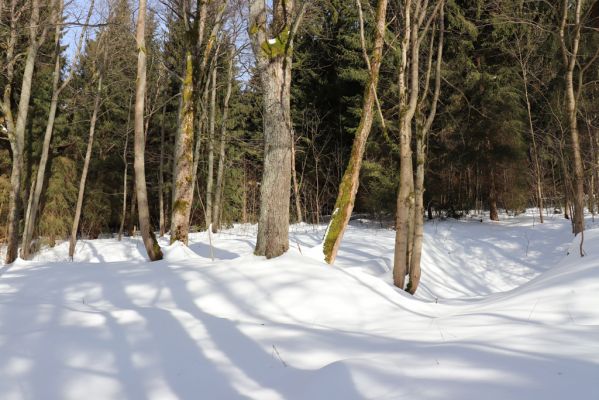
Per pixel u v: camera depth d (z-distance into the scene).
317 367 3.40
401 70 7.80
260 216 7.01
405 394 2.63
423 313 5.38
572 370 2.78
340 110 23.98
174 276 6.15
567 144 16.98
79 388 3.14
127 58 17.27
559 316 4.31
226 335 4.14
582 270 5.40
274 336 4.13
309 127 24.98
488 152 17.70
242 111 24.75
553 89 17.89
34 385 3.16
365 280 6.24
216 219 19.97
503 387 2.61
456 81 17.09
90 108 18.66
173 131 24.27
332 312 5.02
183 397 3.05
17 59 13.45
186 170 10.12
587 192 19.58
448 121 17.56
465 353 3.21
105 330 4.16
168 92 23.50
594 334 3.54
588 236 7.96
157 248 8.13
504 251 14.22
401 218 7.64
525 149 18.36
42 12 12.57
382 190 18.50
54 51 16.42
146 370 3.42
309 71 24.17
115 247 14.64
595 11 14.79
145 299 5.48
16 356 3.53
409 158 7.64
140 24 7.94
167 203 26.47
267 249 6.84
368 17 14.06
